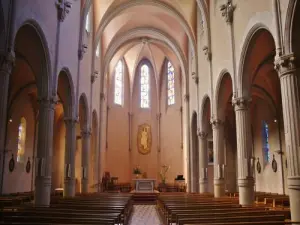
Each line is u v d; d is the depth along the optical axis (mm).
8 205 13547
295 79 10422
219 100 19703
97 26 26156
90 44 25109
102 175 32750
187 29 26797
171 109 38438
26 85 22172
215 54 20125
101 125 30625
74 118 19719
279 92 23688
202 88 24047
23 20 12055
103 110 32156
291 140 10227
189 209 11156
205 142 24391
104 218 8367
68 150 19438
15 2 11023
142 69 40250
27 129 24641
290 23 10422
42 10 14023
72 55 19203
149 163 38406
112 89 37750
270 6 12008
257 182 27844
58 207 11500
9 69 10625
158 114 39125
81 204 12984
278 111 24016
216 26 19891
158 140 38562
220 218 8289
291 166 10172
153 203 27172
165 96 39344
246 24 14500
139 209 22312
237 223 7277
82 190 24219
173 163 37062
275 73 22281
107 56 31438
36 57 14555
